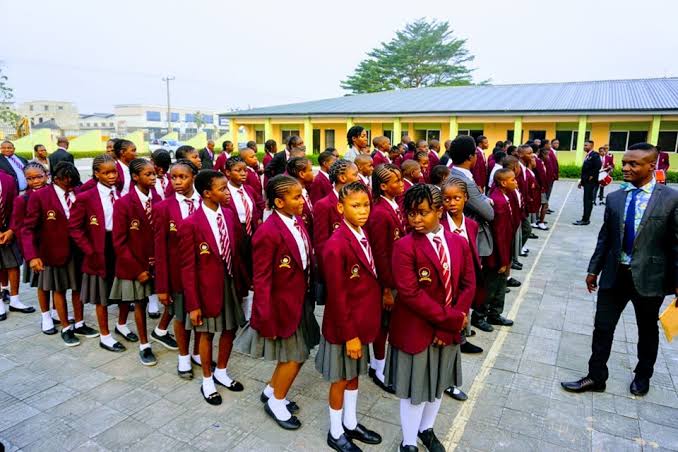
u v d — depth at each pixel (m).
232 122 26.94
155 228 3.49
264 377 3.68
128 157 4.99
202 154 11.62
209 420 3.09
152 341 4.31
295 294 2.88
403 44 42.88
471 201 4.10
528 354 4.03
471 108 20.64
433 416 2.77
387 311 3.43
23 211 4.62
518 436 2.93
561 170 19.33
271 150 9.55
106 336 4.10
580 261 7.00
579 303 5.25
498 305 4.58
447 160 7.75
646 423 3.06
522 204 5.90
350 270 2.68
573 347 4.16
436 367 2.60
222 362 3.48
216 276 3.21
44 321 4.41
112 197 4.05
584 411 3.20
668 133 18.80
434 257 2.53
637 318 3.38
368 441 2.87
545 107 19.31
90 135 33.81
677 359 3.95
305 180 4.29
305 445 2.84
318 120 24.20
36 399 3.32
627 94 20.33
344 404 2.90
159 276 3.47
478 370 3.76
